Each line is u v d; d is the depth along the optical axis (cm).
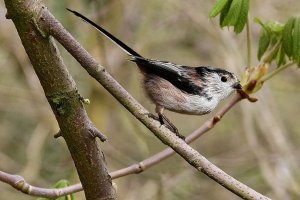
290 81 1455
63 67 413
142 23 1427
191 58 1492
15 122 1521
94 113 1352
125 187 1314
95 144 433
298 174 1236
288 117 1560
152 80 693
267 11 1315
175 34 1473
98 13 1302
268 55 622
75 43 408
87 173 437
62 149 1411
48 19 399
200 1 1370
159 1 1424
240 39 1324
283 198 1152
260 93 1278
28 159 1310
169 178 1270
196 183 1330
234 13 573
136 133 1407
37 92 1359
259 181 1367
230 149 1462
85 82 1389
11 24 1326
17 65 1385
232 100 619
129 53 602
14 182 484
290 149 1291
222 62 1402
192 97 695
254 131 1303
